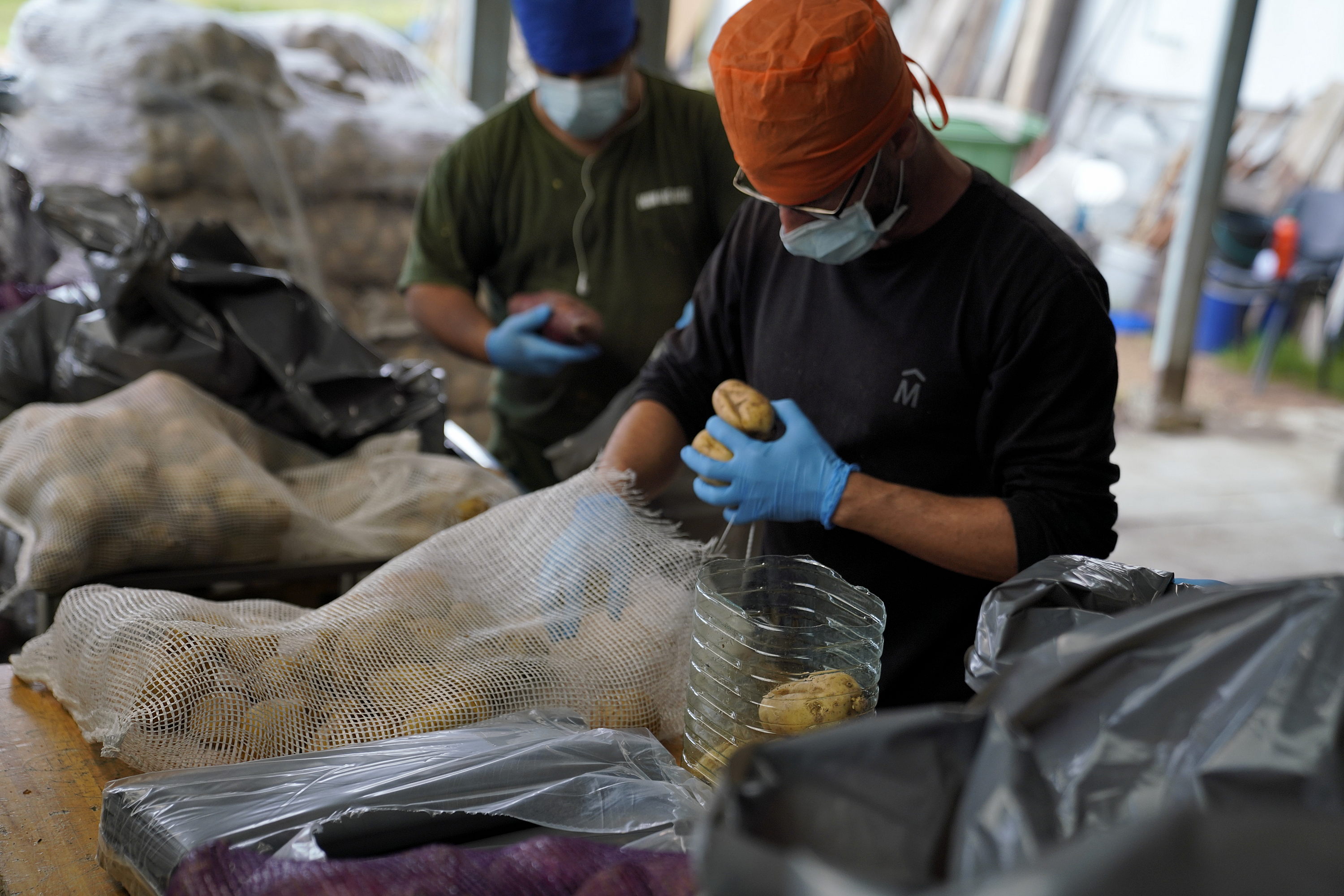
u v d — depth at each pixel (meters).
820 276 1.32
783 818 0.44
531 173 2.07
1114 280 6.65
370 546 1.55
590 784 0.85
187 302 1.70
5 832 0.86
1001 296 1.17
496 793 0.82
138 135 2.52
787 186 1.10
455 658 1.02
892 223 1.17
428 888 0.65
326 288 2.79
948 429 1.27
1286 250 6.13
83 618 1.03
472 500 1.61
